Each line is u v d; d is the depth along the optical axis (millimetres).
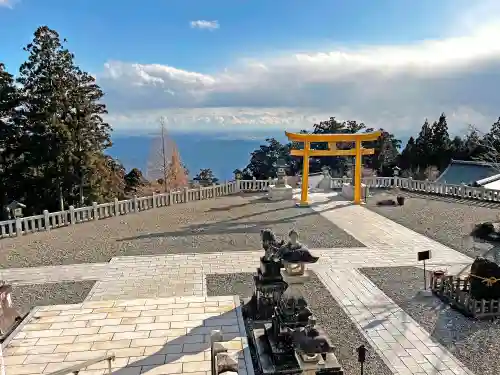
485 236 15578
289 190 24141
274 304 8992
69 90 25766
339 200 23578
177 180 40250
